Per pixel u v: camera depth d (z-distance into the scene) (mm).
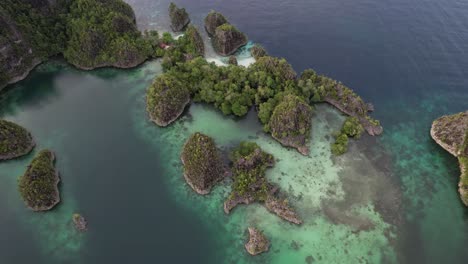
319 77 115250
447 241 82375
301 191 89875
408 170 96188
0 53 113500
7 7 118188
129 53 123250
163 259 77188
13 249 78500
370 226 84000
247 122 107438
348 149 100188
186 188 90625
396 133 105625
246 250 78750
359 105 107500
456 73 122438
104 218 84062
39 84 119312
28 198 83438
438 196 90812
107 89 118562
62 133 103938
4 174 93062
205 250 78812
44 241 79875
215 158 91062
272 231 82375
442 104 113938
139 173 94000
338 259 78250
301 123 99062
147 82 120938
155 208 86438
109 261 76625
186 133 104688
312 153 98750
